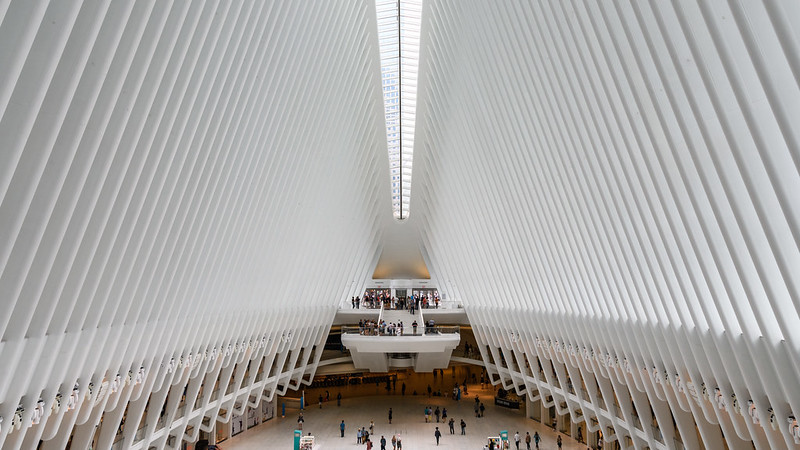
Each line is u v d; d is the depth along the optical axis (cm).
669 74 755
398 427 2372
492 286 2139
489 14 1338
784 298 758
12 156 593
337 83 1672
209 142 1072
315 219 1833
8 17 532
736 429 1063
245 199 1327
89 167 741
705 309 954
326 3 1392
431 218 2548
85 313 911
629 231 1079
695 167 797
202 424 1956
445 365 2709
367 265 2908
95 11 627
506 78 1362
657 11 714
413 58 1991
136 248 968
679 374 1188
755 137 643
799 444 848
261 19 1098
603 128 1003
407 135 2348
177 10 801
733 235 790
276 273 1720
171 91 884
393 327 2452
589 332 1552
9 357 764
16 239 690
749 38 584
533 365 2209
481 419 2511
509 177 1565
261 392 2181
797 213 648
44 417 919
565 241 1397
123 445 1341
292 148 1514
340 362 3017
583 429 2155
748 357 916
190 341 1416
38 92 590
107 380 1112
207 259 1264
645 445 1634
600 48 911
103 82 704
